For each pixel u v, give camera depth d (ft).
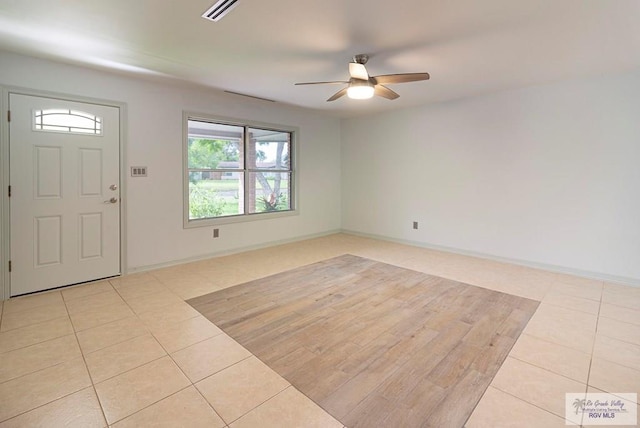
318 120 19.65
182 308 9.53
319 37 8.60
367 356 7.09
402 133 17.85
